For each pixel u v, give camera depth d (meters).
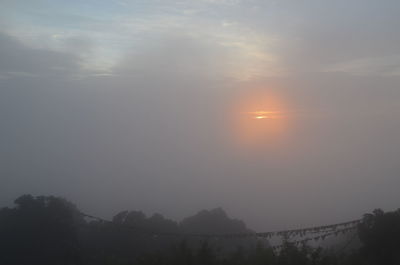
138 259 27.34
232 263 25.64
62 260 34.69
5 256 34.78
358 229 29.78
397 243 28.00
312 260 25.80
